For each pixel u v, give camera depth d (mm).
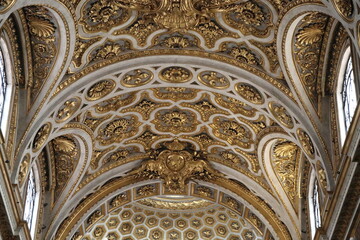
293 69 20500
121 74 21844
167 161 26203
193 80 22547
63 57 20219
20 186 19906
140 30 20688
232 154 25719
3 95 19391
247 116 23562
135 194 27312
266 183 25406
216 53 21484
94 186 25703
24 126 19844
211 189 27156
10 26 19016
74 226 25328
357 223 17719
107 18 20000
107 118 23844
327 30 19500
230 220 33344
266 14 19609
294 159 24453
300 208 24375
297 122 21250
